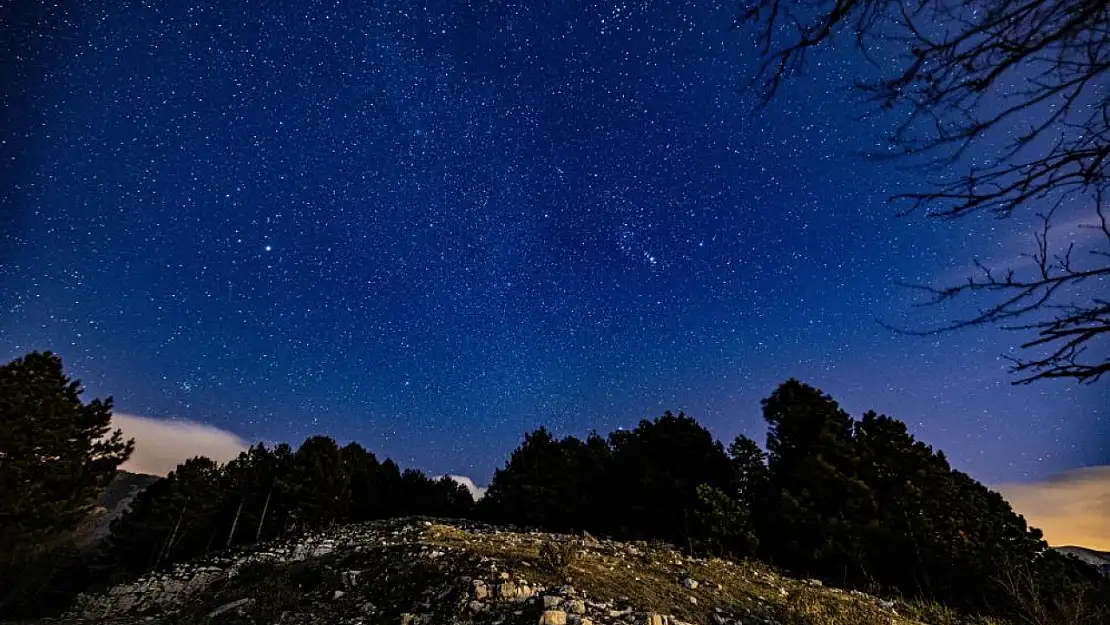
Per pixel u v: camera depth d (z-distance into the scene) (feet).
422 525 81.76
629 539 92.84
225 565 80.07
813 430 89.97
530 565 44.39
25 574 89.97
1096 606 44.65
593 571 45.11
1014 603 55.01
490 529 91.30
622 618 34.01
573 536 71.05
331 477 120.16
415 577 45.19
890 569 77.36
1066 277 6.63
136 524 124.06
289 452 128.57
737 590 48.32
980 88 6.96
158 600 71.05
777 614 42.83
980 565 69.10
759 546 83.92
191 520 118.83
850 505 80.33
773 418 95.71
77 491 95.20
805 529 80.23
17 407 88.28
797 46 7.61
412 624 35.81
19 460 84.02
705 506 82.07
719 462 101.40
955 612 60.03
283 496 116.88
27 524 83.56
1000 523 83.20
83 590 94.58
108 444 101.04
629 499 101.09
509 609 35.09
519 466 111.75
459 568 44.42
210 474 126.82
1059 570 70.23
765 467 97.91
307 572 56.90
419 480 150.71
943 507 81.41
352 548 66.90
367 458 146.72
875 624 44.83
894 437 90.22
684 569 53.21
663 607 38.47
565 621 32.07
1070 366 6.85
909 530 77.82
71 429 95.55
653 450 103.86
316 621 41.52
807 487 84.89
